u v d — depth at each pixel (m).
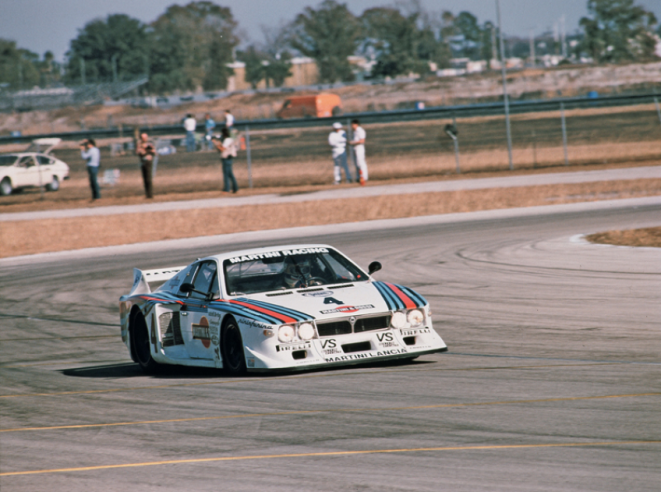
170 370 33.09
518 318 38.97
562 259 55.75
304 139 196.50
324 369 29.17
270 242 74.94
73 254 77.69
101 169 149.88
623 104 174.75
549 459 17.27
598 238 63.81
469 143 165.75
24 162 132.62
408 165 142.00
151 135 175.12
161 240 82.94
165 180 137.88
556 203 93.38
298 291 30.25
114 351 38.41
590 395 23.23
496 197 100.06
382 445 19.03
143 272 36.12
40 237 89.38
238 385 27.28
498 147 157.25
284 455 18.64
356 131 117.25
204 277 32.50
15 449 20.84
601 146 149.38
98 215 102.75
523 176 119.81
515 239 67.44
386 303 28.89
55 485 17.42
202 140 168.00
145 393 27.61
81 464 19.02
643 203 86.88
